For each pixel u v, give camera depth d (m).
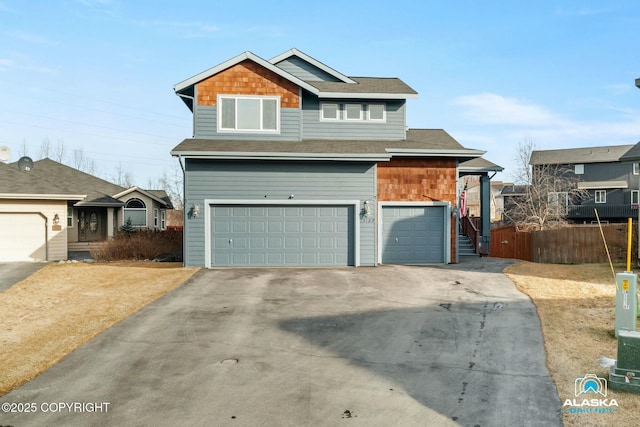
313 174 15.91
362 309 10.43
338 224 16.06
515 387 6.38
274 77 16.94
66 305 10.92
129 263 17.58
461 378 6.72
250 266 15.75
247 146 15.90
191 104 18.22
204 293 11.97
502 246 23.38
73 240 24.69
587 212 41.44
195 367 7.14
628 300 7.97
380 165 16.92
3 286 13.14
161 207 31.45
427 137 19.30
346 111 18.19
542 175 39.28
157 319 9.67
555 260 18.98
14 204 18.80
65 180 26.84
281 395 6.19
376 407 5.85
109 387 6.44
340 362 7.37
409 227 17.02
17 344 8.16
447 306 10.63
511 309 10.28
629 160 14.53
